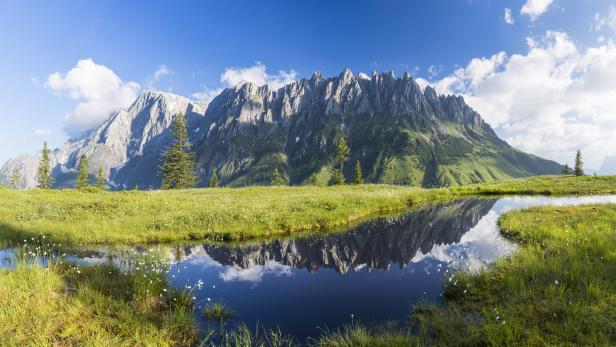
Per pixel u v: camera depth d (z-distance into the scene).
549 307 7.46
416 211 27.58
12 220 22.33
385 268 12.88
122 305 8.61
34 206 27.08
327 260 14.30
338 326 8.20
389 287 10.78
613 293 7.68
